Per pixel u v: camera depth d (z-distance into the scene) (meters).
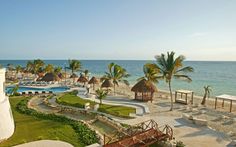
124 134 18.00
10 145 15.76
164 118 24.70
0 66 19.36
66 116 25.73
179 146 15.88
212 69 151.12
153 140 16.45
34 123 21.72
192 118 22.80
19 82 62.03
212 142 17.20
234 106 35.41
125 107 30.88
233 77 94.56
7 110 17.73
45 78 55.12
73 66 65.50
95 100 36.47
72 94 42.28
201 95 50.38
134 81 85.75
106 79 46.22
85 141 17.02
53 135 18.25
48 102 33.59
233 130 21.11
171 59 29.66
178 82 79.25
